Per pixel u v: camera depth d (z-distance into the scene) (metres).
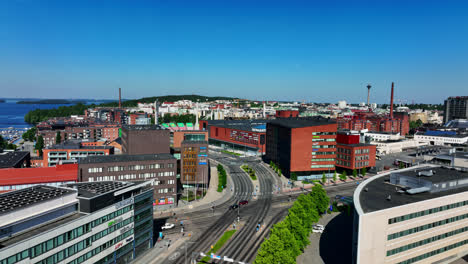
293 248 85.12
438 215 80.94
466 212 86.19
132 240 90.12
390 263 74.50
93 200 76.31
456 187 92.06
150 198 98.25
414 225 77.00
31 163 197.12
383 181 100.50
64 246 68.25
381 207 75.12
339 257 93.19
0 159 162.12
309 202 114.88
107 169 127.00
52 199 71.31
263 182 185.00
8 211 62.12
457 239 85.25
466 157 137.38
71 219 72.44
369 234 70.31
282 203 146.50
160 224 118.75
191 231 112.44
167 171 136.50
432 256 81.25
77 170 133.38
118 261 85.25
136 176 131.62
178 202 144.62
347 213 131.25
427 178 93.50
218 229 114.50
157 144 158.75
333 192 165.50
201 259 91.88
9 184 123.94
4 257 56.09
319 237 107.62
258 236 108.44
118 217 84.19
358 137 196.12
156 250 97.50
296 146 188.25
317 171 194.25
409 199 81.31
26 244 59.97
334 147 192.50
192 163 160.12
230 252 96.56
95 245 76.81
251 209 137.50
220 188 167.00
